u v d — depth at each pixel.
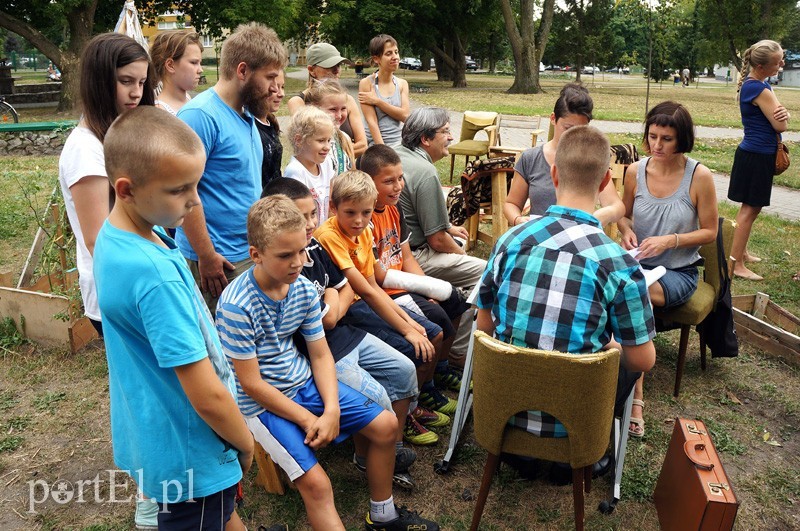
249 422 2.39
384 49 5.88
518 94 25.64
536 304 2.31
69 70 17.50
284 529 2.63
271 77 2.96
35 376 3.75
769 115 5.09
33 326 4.04
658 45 14.48
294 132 3.38
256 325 2.31
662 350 4.23
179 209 1.60
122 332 1.68
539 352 2.21
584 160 2.29
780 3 26.25
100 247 1.66
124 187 1.55
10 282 4.77
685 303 3.53
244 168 3.01
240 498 2.39
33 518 2.71
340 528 2.36
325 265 2.89
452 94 25.06
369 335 2.91
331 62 5.00
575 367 2.19
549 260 2.29
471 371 3.15
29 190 6.32
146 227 1.67
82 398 3.56
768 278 5.45
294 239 2.18
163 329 1.60
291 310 2.40
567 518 2.77
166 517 1.88
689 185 3.58
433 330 3.28
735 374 3.96
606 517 2.79
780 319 4.49
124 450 1.83
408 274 3.44
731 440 3.31
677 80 42.31
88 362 3.90
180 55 3.96
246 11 18.69
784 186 9.09
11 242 5.98
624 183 3.88
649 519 2.78
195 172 1.59
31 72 53.25
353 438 2.95
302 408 2.38
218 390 1.70
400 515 2.60
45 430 3.29
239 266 3.08
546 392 2.28
